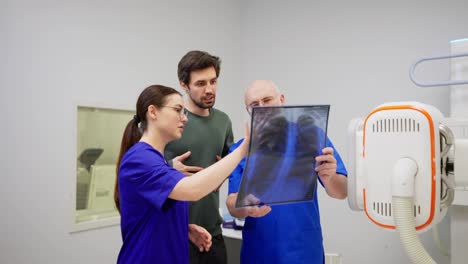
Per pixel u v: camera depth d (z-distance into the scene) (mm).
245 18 3229
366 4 2523
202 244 1464
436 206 678
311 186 1109
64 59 2104
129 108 2414
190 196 1073
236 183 1414
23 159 1939
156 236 1214
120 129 2373
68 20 2123
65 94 2102
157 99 1240
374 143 733
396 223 671
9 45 1897
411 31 2342
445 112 2213
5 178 1882
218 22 3062
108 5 2312
